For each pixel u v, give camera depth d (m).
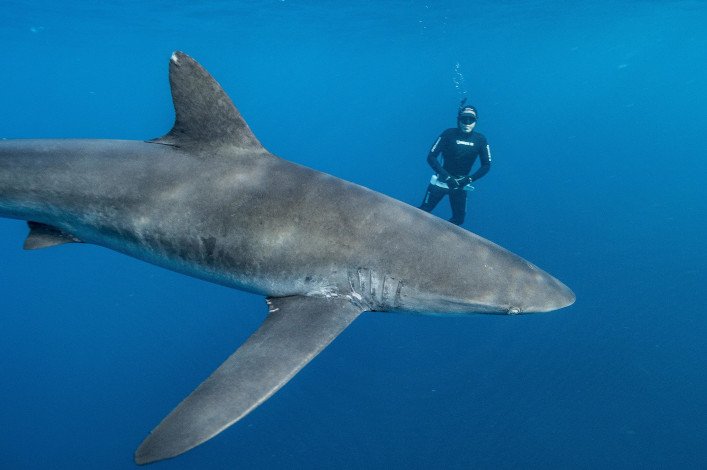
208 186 4.23
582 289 13.16
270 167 4.32
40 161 4.55
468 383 10.03
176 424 2.80
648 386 9.71
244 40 41.59
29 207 4.60
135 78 92.44
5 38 41.75
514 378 10.09
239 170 4.29
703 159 30.88
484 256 4.06
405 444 8.87
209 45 45.34
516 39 44.47
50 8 28.41
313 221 4.02
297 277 4.00
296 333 3.55
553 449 8.53
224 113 4.30
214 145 4.41
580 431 8.83
